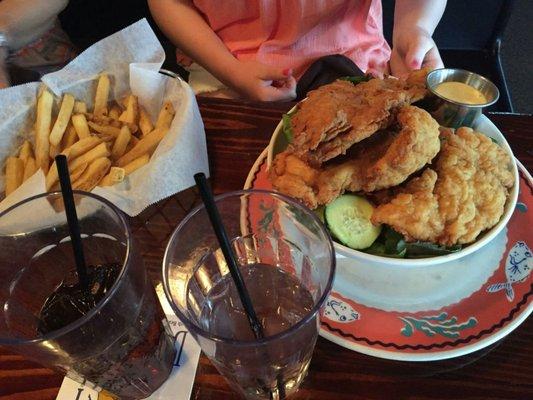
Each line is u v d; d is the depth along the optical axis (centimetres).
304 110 38
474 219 33
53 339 21
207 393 29
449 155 36
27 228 27
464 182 34
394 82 41
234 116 45
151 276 34
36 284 27
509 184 36
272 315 26
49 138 43
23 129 44
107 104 47
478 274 33
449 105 39
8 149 43
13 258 27
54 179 40
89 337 22
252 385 26
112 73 46
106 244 28
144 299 25
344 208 36
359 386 29
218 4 60
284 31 60
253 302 27
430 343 29
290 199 26
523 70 101
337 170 36
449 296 32
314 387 29
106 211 26
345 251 33
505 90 68
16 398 29
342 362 30
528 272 32
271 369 24
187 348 30
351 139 35
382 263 32
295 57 60
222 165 42
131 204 37
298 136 36
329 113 36
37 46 69
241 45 62
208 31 62
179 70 70
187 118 40
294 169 36
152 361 27
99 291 25
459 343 29
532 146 41
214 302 27
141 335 25
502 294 31
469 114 39
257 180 39
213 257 29
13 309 25
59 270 28
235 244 29
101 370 25
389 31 82
